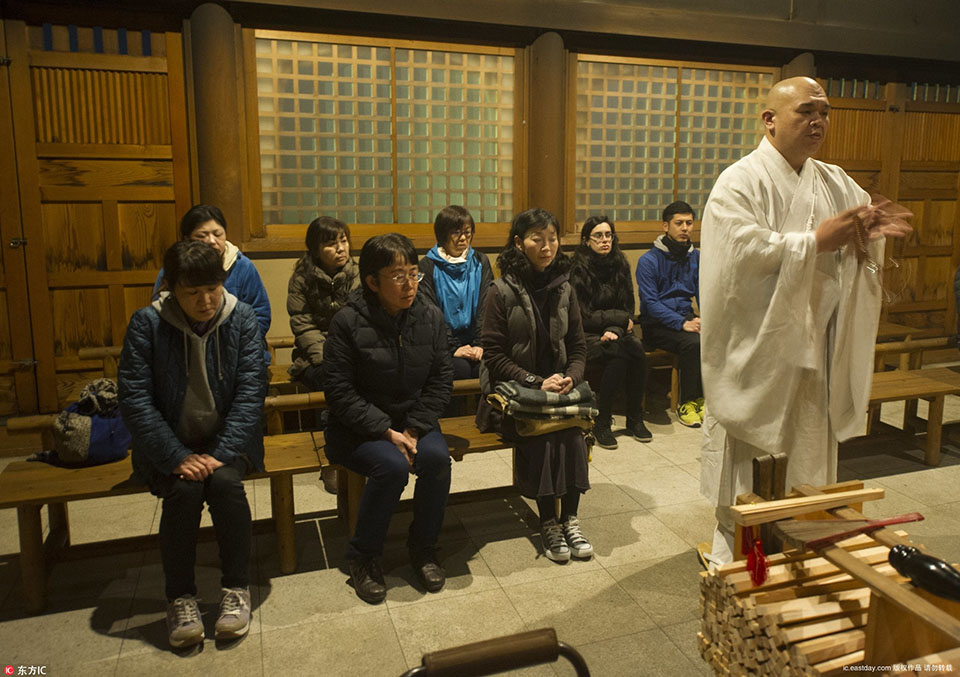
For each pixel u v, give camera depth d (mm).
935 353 5602
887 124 5238
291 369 3301
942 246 5547
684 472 3357
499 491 2951
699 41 4617
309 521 2865
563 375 2660
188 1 3596
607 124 4598
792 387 2113
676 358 4207
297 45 3896
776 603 1456
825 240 1995
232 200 3768
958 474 3297
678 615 2195
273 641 2076
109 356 3482
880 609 1266
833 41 4832
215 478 2076
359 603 2275
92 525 2840
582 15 4227
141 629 2137
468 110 4281
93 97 3617
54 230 3656
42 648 2045
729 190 2178
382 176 4184
